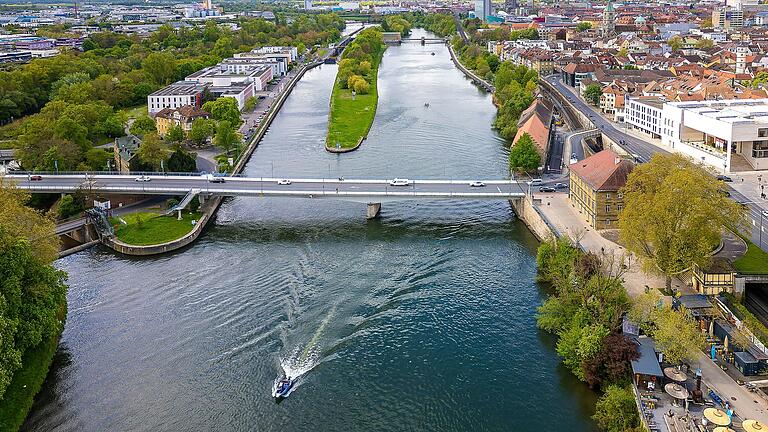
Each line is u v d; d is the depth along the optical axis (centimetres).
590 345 15912
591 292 17950
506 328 18650
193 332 18700
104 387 16475
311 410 15588
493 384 16300
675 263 18550
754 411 14062
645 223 18925
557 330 18212
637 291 19388
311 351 17712
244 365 17188
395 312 19538
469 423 15075
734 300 18150
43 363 16950
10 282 16225
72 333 18775
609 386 15250
